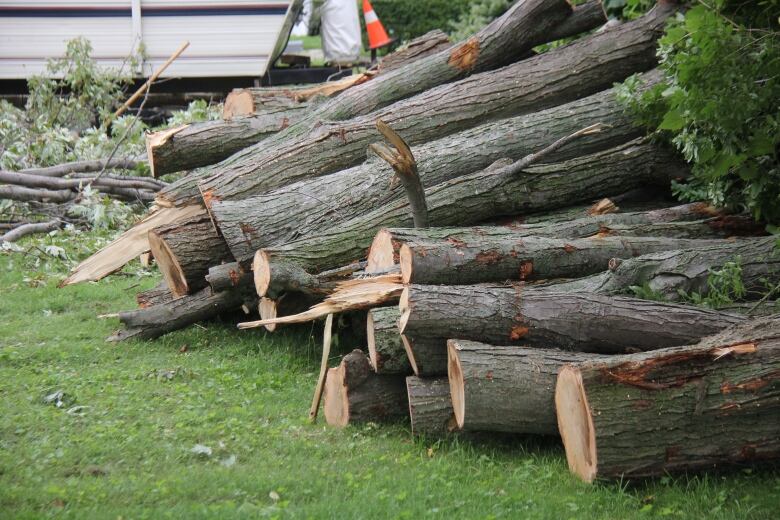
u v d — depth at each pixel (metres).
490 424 8.59
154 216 13.88
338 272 11.03
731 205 11.84
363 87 14.61
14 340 13.22
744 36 9.73
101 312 15.00
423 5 39.78
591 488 7.91
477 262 9.92
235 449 9.12
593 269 10.44
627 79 12.47
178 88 28.23
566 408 8.12
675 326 8.98
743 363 7.80
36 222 19.14
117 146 19.77
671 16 14.13
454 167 12.44
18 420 9.77
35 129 21.55
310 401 10.76
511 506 7.75
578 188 12.19
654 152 12.54
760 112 10.26
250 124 14.84
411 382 9.37
